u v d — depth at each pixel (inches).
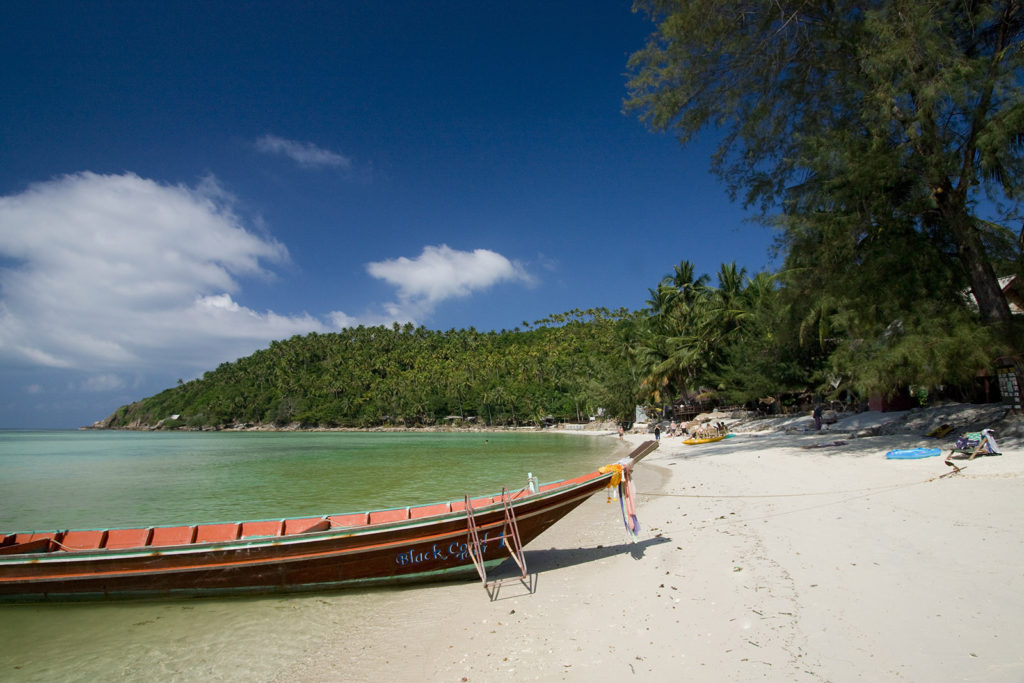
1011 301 817.5
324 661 237.8
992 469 485.4
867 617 224.8
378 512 393.7
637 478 788.6
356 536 318.0
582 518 519.2
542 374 5201.8
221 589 321.7
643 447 390.3
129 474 1208.8
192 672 233.3
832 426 1149.7
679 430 1699.1
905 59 614.2
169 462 1593.3
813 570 288.8
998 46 649.0
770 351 1475.1
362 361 7426.2
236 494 836.6
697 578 303.6
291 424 6707.7
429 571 334.0
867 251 678.5
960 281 670.5
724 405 1980.8
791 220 712.4
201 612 303.3
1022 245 645.3
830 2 717.9
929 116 625.9
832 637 211.3
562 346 5782.5
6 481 1076.5
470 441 2819.9
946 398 1064.2
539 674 208.7
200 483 1003.9
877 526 354.3
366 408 6250.0
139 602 319.9
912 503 401.1
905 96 633.0
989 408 840.9
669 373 2034.9
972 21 624.7
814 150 678.5
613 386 2605.8
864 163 627.8
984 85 581.9
